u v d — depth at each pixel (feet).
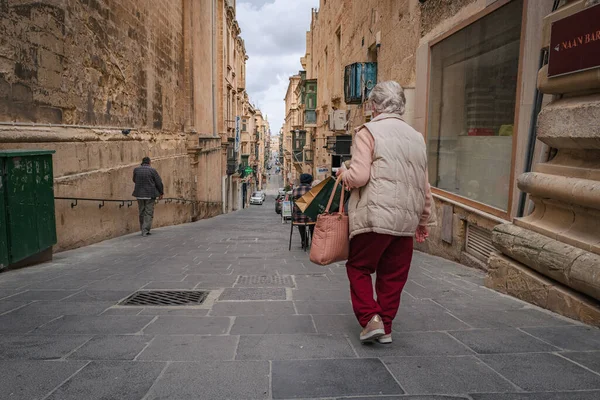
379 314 8.70
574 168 10.89
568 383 7.05
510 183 15.40
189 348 8.70
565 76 10.87
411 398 6.60
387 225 8.03
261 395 6.70
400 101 8.76
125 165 34.09
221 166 93.86
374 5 39.63
